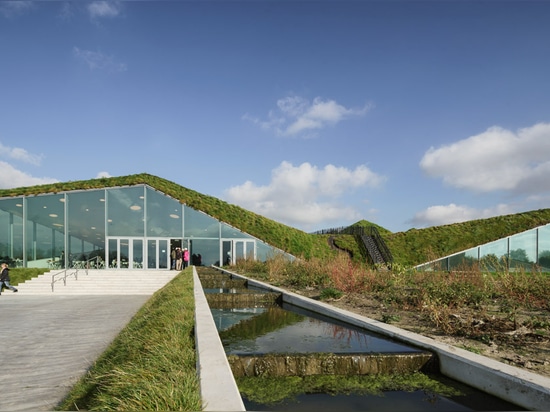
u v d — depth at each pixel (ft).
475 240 104.06
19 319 38.73
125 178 103.65
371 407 10.71
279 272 57.16
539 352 14.70
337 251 108.47
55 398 15.85
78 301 57.93
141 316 30.07
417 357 14.23
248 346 16.44
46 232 91.56
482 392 11.93
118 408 9.13
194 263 97.76
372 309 25.35
